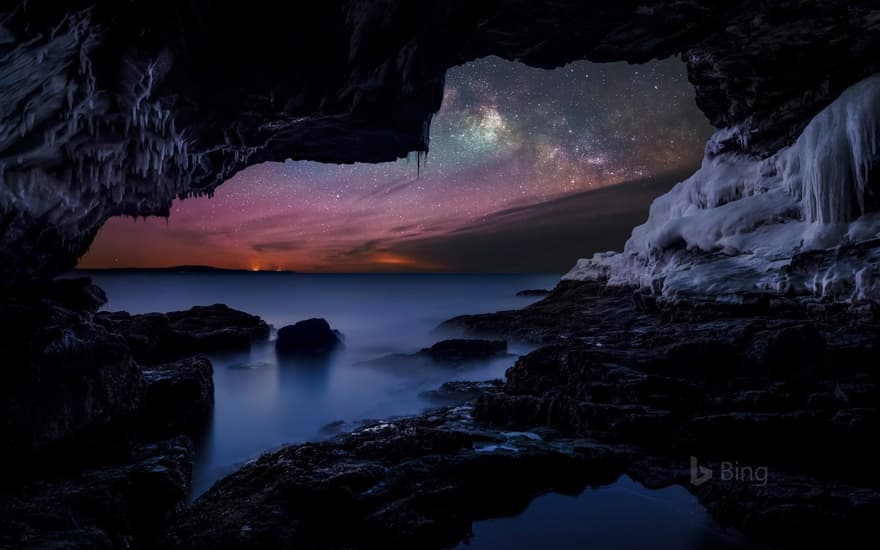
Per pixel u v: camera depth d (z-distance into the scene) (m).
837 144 10.45
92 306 8.33
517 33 7.52
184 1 4.97
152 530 5.11
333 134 8.90
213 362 16.56
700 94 14.73
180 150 7.54
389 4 6.04
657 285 13.92
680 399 7.21
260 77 6.30
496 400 8.53
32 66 4.41
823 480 5.73
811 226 11.20
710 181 14.83
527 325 18.38
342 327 28.25
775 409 6.73
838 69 11.59
